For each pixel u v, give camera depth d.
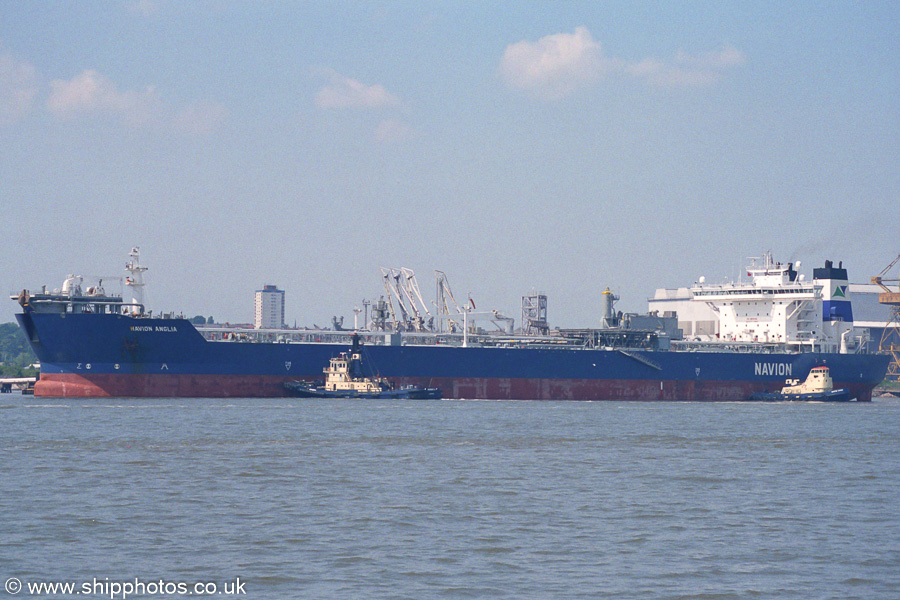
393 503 169.12
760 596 116.81
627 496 179.12
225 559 131.12
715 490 187.50
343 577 122.75
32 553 133.62
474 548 137.75
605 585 120.25
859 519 160.50
